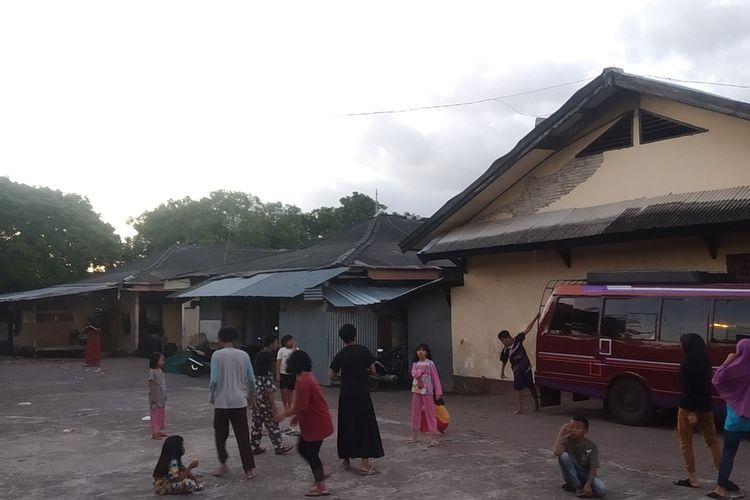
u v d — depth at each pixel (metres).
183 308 27.48
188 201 45.00
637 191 12.65
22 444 10.05
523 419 11.77
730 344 9.76
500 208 15.36
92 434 10.84
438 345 16.56
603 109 13.32
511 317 14.72
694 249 11.63
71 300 29.64
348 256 19.61
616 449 9.10
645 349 10.71
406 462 8.53
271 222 45.53
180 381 19.48
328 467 8.34
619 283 11.48
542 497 6.90
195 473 8.14
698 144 11.76
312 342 17.95
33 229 34.12
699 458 8.52
